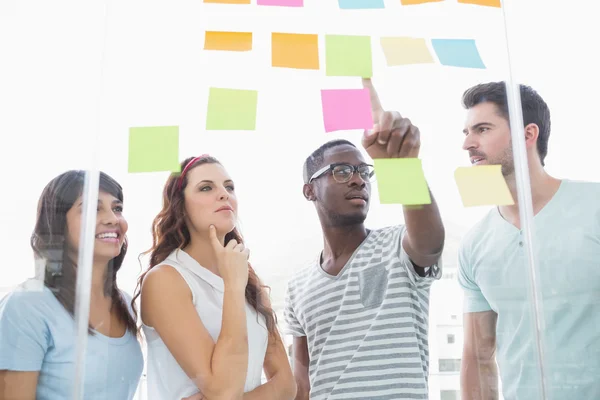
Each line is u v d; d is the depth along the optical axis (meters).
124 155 1.06
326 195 1.11
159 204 1.06
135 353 0.99
